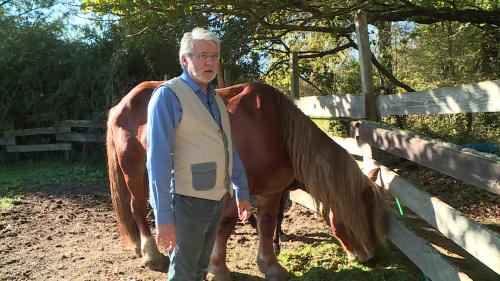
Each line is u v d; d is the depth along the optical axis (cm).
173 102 231
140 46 938
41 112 1075
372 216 348
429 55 1176
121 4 595
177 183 239
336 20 754
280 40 821
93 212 605
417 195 315
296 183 384
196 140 238
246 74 859
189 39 235
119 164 402
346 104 457
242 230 504
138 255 429
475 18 691
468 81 1073
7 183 818
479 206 568
